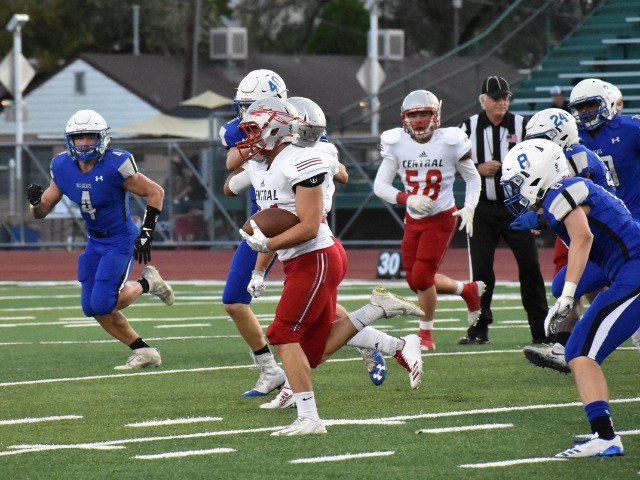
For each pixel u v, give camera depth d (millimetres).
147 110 107188
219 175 59781
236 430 18594
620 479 14984
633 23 65125
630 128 24438
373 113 72500
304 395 18219
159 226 60219
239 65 113250
